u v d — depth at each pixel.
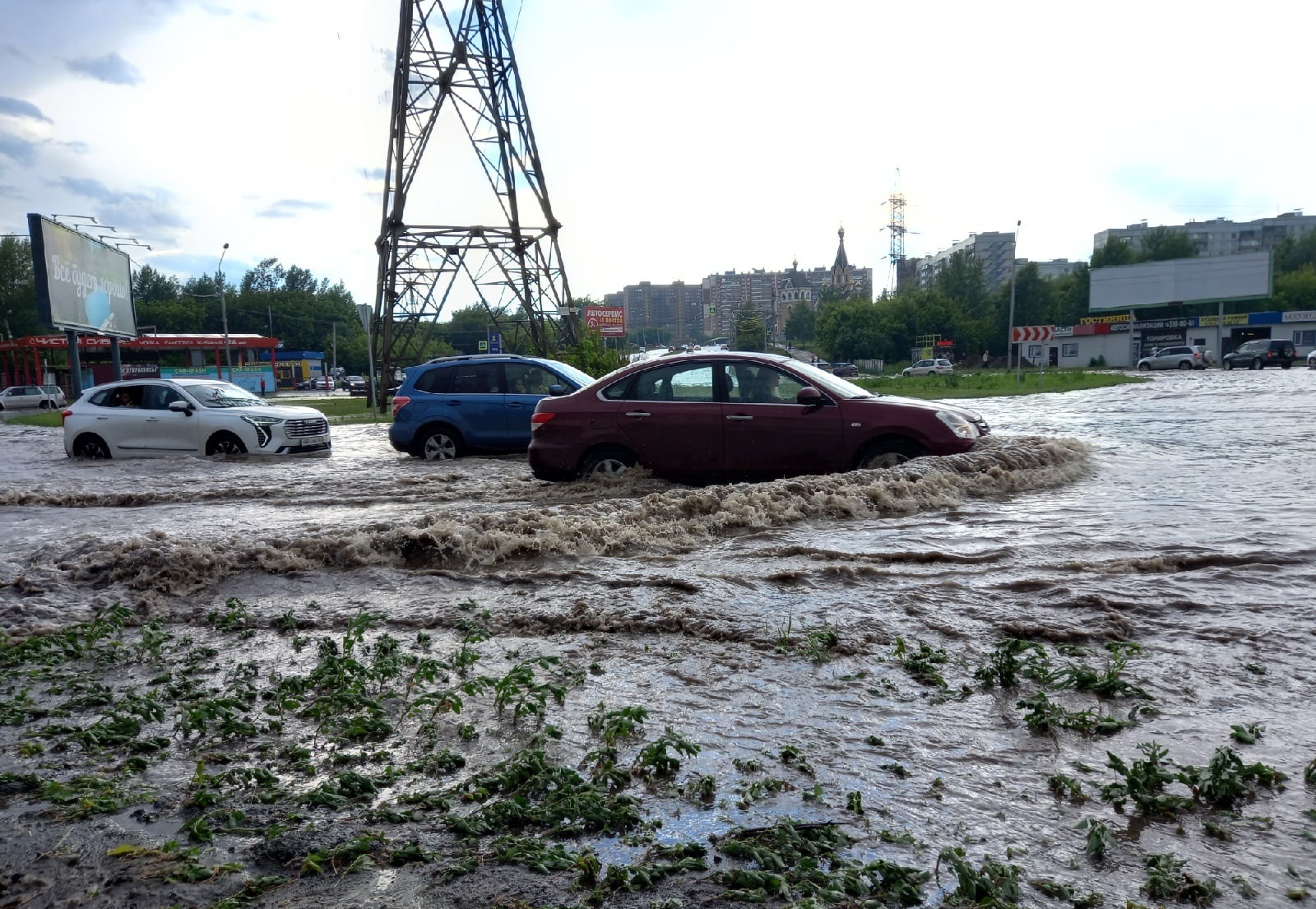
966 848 2.31
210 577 5.49
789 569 5.18
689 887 2.16
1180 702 3.20
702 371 9.13
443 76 27.59
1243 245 140.50
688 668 3.70
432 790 2.72
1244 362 52.56
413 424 13.15
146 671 3.96
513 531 6.09
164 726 3.30
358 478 11.10
